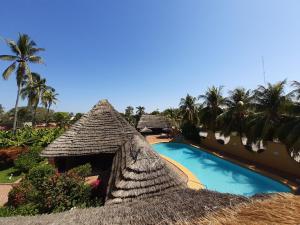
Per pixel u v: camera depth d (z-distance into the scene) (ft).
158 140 132.46
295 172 58.90
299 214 8.70
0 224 18.67
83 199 32.91
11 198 36.55
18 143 77.30
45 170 43.93
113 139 51.93
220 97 109.29
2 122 232.53
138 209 18.54
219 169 74.79
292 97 63.77
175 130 146.30
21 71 104.63
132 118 251.39
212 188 57.93
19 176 54.39
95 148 49.47
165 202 19.22
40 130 120.98
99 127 53.78
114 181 28.50
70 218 18.57
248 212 9.84
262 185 59.26
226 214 10.39
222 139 99.14
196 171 72.90
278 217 8.68
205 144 111.65
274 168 65.82
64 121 203.21
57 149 47.88
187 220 12.85
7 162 61.72
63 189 32.58
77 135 51.11
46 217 19.83
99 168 55.47
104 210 20.03
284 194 11.68
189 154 100.42
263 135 66.33
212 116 108.27
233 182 62.03
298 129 53.01
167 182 26.07
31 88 150.20
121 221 16.34
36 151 64.23
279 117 68.54
